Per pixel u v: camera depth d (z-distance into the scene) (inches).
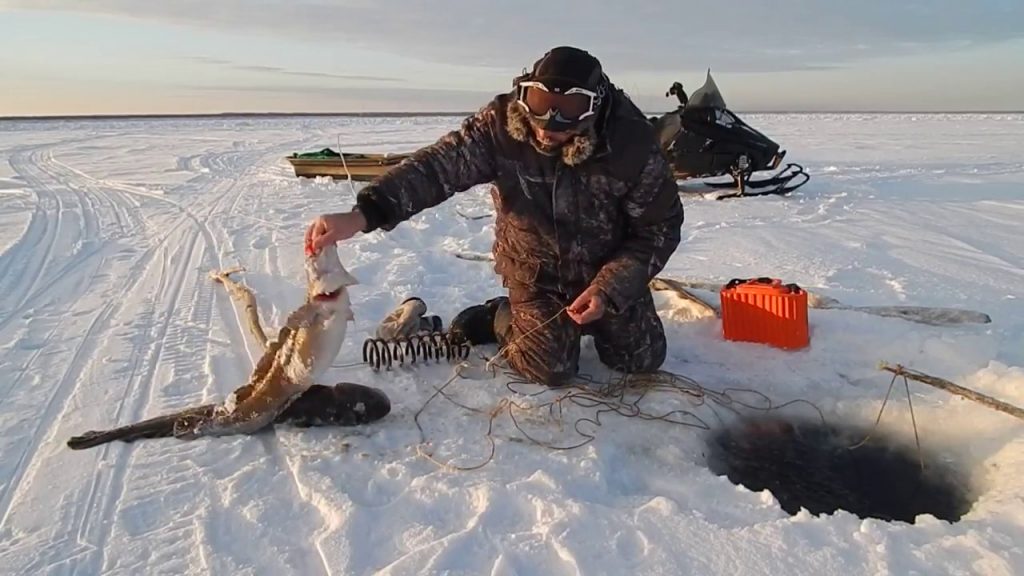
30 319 212.7
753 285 171.5
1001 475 122.8
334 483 118.0
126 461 128.2
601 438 133.5
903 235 307.4
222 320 207.6
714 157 427.2
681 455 130.8
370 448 130.2
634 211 141.6
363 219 131.9
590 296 137.6
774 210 379.2
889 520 119.6
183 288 243.9
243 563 101.1
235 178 591.2
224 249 303.4
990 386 149.5
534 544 101.4
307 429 136.7
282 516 111.5
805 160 638.5
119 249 312.2
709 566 97.1
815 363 164.2
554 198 141.7
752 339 173.5
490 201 429.4
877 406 147.9
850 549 99.3
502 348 166.1
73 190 526.6
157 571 100.0
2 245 322.7
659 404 147.1
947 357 160.7
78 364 175.3
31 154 866.1
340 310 130.0
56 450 133.5
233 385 161.5
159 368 171.6
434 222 356.2
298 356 131.5
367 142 1032.2
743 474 132.6
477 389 153.4
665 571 96.4
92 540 107.3
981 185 450.9
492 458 126.1
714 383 158.7
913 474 132.3
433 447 130.1
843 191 439.2
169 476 123.0
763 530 103.5
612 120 136.3
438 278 243.4
